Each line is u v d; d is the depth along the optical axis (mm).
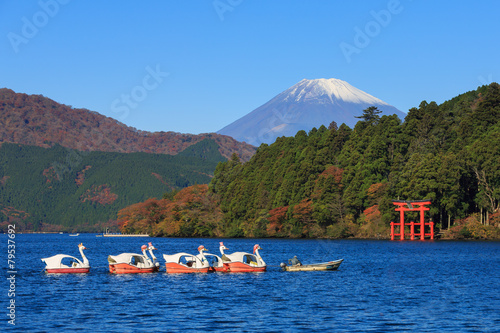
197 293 51906
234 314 42094
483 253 102875
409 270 73125
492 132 156375
